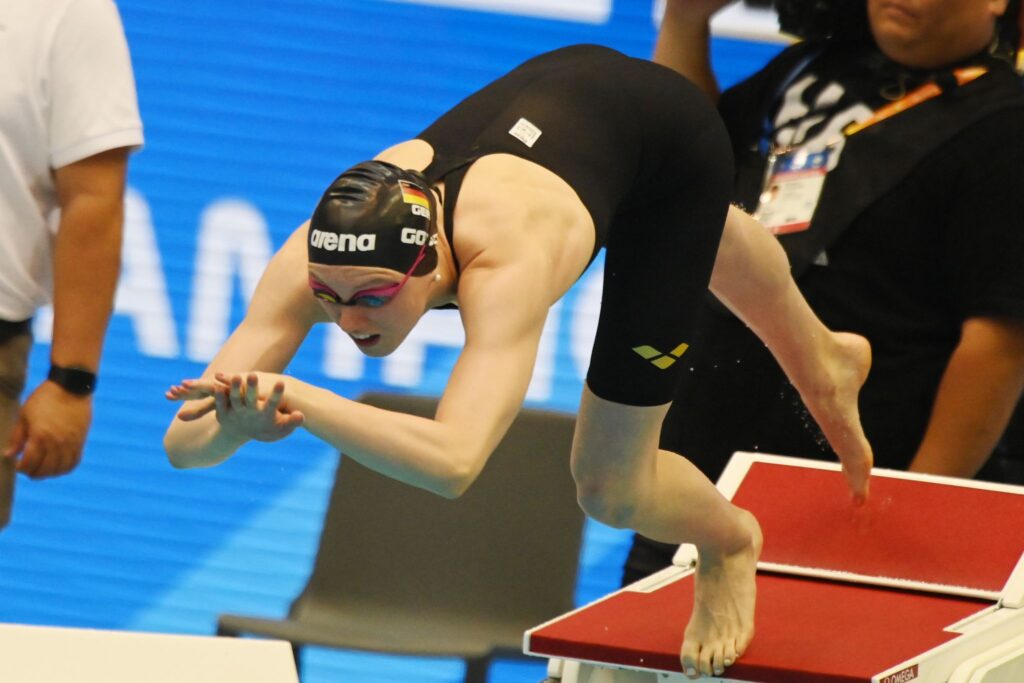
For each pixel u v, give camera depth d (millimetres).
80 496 20828
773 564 13203
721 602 11461
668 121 10516
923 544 13117
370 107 20781
